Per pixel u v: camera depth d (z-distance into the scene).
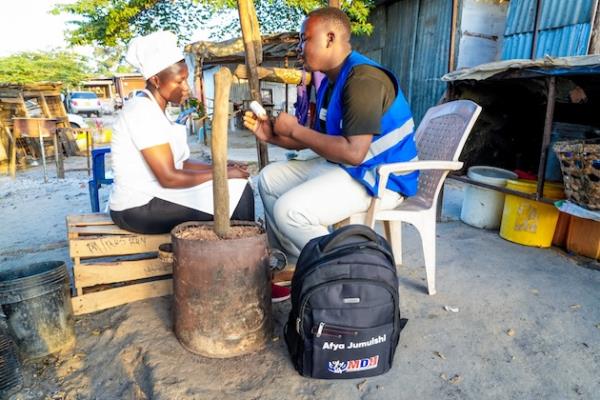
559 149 2.71
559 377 1.69
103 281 2.15
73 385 1.70
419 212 2.29
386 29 8.27
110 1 9.86
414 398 1.56
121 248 2.14
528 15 5.36
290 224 2.04
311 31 1.98
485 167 3.81
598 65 2.53
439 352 1.84
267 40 7.80
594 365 1.76
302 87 3.15
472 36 6.44
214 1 8.82
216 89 1.56
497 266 2.80
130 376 1.74
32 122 6.48
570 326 2.05
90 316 2.15
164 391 1.57
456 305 2.27
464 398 1.57
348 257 1.52
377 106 1.86
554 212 3.08
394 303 1.59
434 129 2.64
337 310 1.53
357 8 7.82
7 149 8.40
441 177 2.30
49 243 3.41
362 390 1.60
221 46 7.06
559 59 2.71
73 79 23.20
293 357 1.71
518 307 2.24
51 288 1.81
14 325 1.77
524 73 2.98
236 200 2.21
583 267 2.80
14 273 1.95
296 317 1.61
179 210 2.10
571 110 3.89
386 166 2.01
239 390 1.59
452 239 3.36
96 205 3.61
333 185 2.05
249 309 1.74
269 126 2.19
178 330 1.83
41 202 5.02
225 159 1.66
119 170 2.02
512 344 1.91
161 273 2.25
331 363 1.60
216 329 1.72
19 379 1.67
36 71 20.39
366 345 1.59
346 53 2.04
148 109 1.92
